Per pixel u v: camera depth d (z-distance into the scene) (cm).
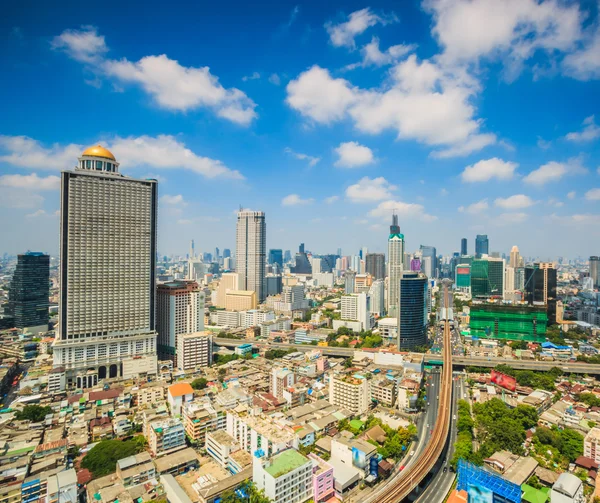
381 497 18200
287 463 18612
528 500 18475
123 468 19950
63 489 17850
